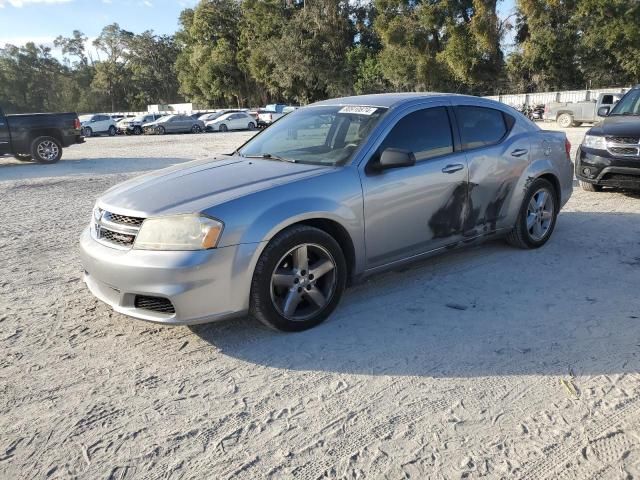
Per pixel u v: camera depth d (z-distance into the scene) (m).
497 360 3.46
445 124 4.78
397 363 3.46
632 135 7.50
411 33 46.28
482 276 4.95
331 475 2.49
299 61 53.88
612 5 38.94
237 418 2.93
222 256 3.44
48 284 5.02
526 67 45.19
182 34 77.38
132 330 4.02
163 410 3.01
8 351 3.72
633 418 2.84
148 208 3.59
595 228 6.53
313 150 4.49
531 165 5.40
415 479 2.45
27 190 10.73
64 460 2.62
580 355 3.49
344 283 4.06
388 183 4.21
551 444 2.66
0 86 105.81
